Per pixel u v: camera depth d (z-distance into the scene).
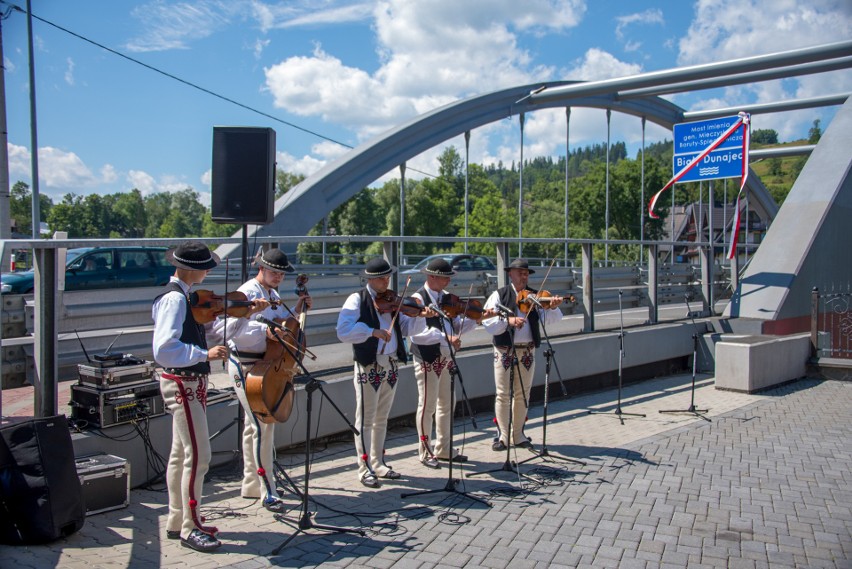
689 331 12.19
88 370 5.24
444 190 62.72
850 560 4.38
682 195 58.56
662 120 26.38
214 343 5.12
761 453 6.88
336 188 19.34
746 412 8.83
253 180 5.92
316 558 4.31
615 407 9.21
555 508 5.27
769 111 22.66
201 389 4.50
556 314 7.08
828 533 4.81
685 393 10.26
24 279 14.30
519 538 4.68
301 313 5.38
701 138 14.62
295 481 5.90
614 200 57.25
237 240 6.48
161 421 5.54
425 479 6.01
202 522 4.59
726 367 10.37
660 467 6.38
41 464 4.32
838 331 14.20
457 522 4.96
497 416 6.98
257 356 5.09
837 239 14.22
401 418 8.02
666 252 22.36
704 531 4.83
